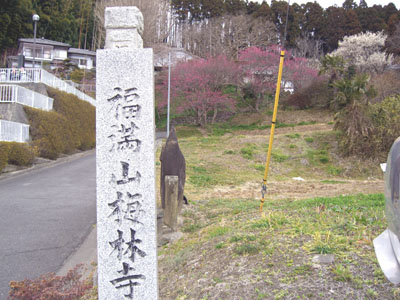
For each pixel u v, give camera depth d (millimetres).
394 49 42562
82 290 4945
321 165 21734
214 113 39000
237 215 8250
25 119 22000
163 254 6633
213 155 22734
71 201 11891
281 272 4246
